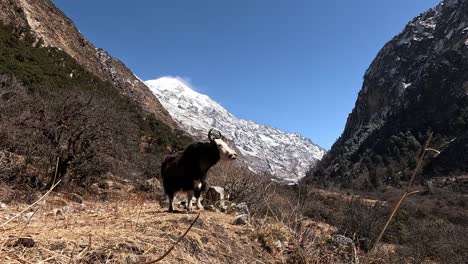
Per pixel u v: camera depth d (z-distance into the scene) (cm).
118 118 1512
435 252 1819
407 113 13100
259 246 514
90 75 4606
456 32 15138
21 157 1211
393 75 17412
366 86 19238
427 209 4441
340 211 1584
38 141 1227
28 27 4406
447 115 11356
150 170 1908
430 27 17775
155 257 369
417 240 1817
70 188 1206
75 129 1257
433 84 13088
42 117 1278
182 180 696
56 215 593
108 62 7238
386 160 10656
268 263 484
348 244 558
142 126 3778
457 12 16400
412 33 18412
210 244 458
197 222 518
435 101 12500
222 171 1271
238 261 457
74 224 461
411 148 10150
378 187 7381
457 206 5656
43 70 3130
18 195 915
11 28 3862
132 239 389
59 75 3306
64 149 1234
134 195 1186
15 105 1311
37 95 1389
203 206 809
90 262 323
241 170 1288
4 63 2552
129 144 1664
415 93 13950
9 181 1105
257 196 1161
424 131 11425
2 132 1149
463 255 1820
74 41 5856
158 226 466
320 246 544
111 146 1408
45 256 304
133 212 645
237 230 543
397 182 7588
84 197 1158
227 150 687
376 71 18962
